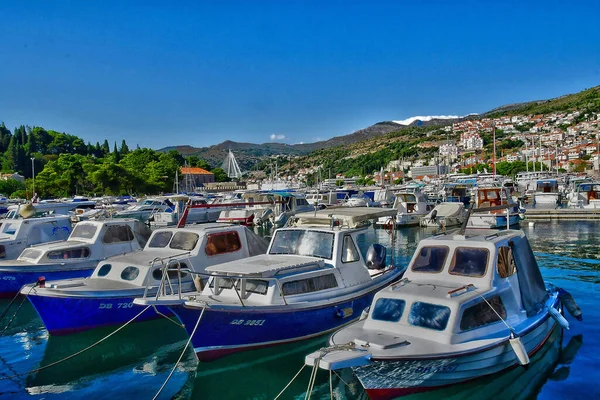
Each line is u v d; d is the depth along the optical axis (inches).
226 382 412.5
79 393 396.2
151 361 458.0
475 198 1530.5
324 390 388.2
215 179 6776.6
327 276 473.7
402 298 366.9
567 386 375.2
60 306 504.4
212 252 577.3
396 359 314.0
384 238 1284.4
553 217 1573.6
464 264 404.5
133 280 536.1
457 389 354.3
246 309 406.3
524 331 378.3
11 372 441.1
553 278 727.7
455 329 341.4
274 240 534.6
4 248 770.2
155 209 1825.8
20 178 5310.0
